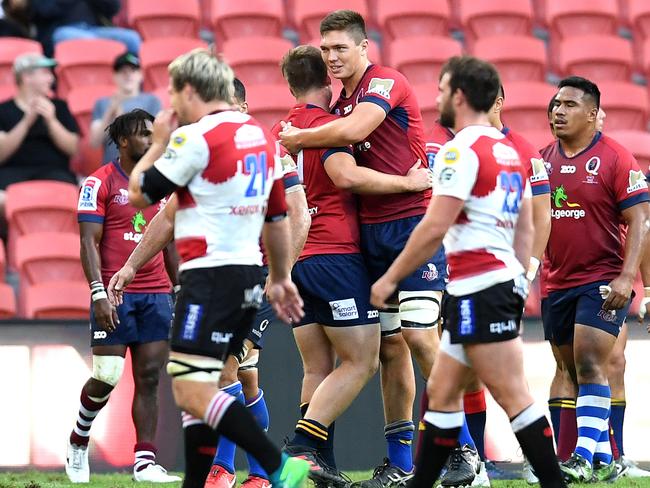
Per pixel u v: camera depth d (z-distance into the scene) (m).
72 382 29.88
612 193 25.42
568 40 52.91
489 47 51.28
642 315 27.20
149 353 27.38
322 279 22.66
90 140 42.97
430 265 23.27
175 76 17.64
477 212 17.52
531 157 24.20
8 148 40.84
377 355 22.84
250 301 17.48
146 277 27.34
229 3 52.25
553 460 17.53
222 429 17.02
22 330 29.84
